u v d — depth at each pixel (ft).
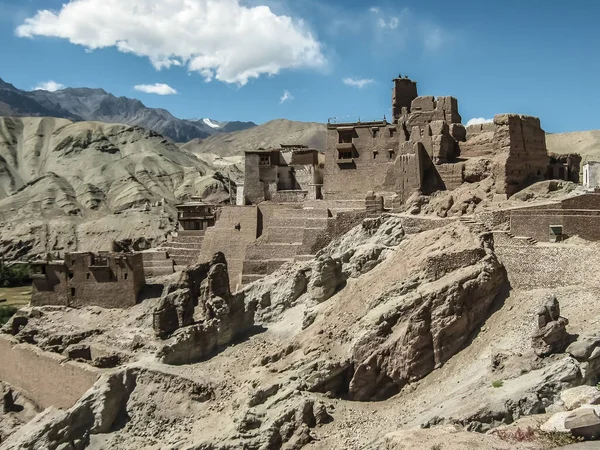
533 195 211.82
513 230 187.01
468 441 102.83
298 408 152.66
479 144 244.42
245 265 253.85
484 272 164.04
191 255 291.79
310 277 224.74
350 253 223.30
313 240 244.42
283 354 184.96
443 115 258.98
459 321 157.99
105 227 597.93
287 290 228.02
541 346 132.77
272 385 164.55
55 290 252.01
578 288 154.92
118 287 243.40
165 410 183.11
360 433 143.64
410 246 197.57
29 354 227.20
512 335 149.48
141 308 238.89
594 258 157.48
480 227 184.03
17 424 212.84
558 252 163.22
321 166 316.40
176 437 168.14
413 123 263.70
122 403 190.19
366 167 271.69
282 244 253.44
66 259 250.57
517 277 168.35
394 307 165.37
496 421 117.80
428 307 160.15
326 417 152.56
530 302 157.99
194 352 202.08
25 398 225.15
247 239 271.49
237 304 219.00
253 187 303.68
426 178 245.04
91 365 209.77
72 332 231.71
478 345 155.12
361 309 179.52
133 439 179.01
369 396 160.66
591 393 110.93
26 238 604.08
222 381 184.55
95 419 183.42
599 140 504.02
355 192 272.92
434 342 157.48
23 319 248.32
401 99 293.64
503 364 135.64
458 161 246.47
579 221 175.94
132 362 203.10
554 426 102.27
